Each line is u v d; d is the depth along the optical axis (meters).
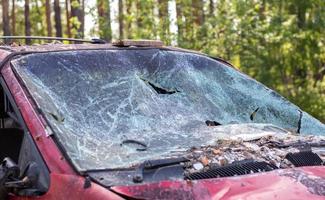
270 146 4.10
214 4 19.78
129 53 4.88
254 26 17.83
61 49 4.67
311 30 18.30
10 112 4.26
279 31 17.61
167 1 19.00
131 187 3.37
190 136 4.25
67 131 3.95
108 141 4.04
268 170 3.73
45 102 4.12
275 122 5.09
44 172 3.71
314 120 5.16
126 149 3.97
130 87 4.57
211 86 5.03
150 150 3.97
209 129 4.43
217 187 3.46
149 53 4.96
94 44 5.00
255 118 5.04
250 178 3.58
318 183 3.57
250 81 5.32
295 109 5.18
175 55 5.11
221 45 17.95
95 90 4.42
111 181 3.46
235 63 18.02
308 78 19.80
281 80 18.41
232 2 18.14
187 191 3.39
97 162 3.73
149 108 4.48
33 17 32.88
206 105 4.81
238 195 3.40
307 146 4.18
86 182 3.46
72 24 20.45
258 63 17.88
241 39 17.88
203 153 3.87
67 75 4.44
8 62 4.42
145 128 4.29
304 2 18.20
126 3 19.80
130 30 19.44
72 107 4.22
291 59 18.39
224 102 4.95
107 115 4.27
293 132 4.77
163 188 3.38
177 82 4.88
